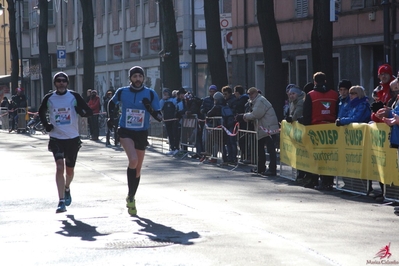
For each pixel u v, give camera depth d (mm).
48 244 9852
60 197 12648
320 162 15547
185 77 51812
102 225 11297
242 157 20328
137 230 10828
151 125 29906
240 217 11922
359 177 14320
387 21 22828
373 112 13680
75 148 13086
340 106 15031
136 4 57500
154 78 54875
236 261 8656
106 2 62781
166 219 11789
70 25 69500
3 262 8797
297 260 8703
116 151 28438
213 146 22266
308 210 12664
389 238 10070
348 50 32188
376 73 31312
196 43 51656
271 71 24938
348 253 9094
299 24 34938
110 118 12758
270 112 18531
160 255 9023
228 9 50250
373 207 13031
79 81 68312
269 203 13578
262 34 24969
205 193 15078
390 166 13227
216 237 10180
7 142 35281
